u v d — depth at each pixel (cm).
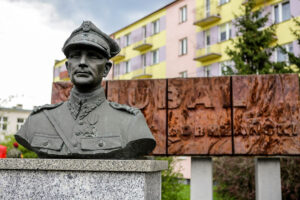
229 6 1541
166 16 1872
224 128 579
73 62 284
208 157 632
